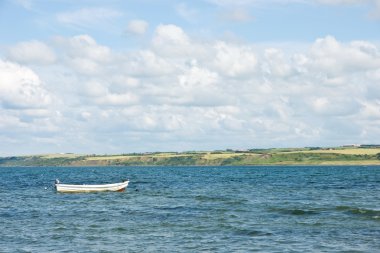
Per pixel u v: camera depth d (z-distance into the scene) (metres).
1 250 35.88
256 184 122.06
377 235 39.41
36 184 132.38
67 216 54.75
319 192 89.62
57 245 37.47
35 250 35.75
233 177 172.12
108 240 39.19
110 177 184.50
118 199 77.31
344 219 48.47
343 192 89.06
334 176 174.00
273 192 90.75
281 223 46.50
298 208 58.69
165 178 167.38
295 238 38.75
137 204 68.00
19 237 40.97
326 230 42.12
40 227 46.34
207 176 184.62
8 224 48.59
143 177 178.62
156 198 78.00
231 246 36.25
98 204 69.06
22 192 97.38
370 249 34.25
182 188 106.94
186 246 36.50
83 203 70.88
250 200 71.94
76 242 38.53
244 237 39.69
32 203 71.56
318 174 196.88
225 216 52.31
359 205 62.94
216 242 37.84
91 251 35.19
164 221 49.19
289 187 107.44
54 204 69.69
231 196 80.62
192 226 45.62
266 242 37.44
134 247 36.38
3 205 68.50
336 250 34.12
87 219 51.84
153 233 42.16
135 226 46.12
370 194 83.25
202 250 35.03
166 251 34.91
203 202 69.19
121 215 54.91
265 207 60.59
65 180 160.25
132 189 104.06
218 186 114.25
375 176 171.12
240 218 50.47
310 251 34.00
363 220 47.59
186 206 63.59
